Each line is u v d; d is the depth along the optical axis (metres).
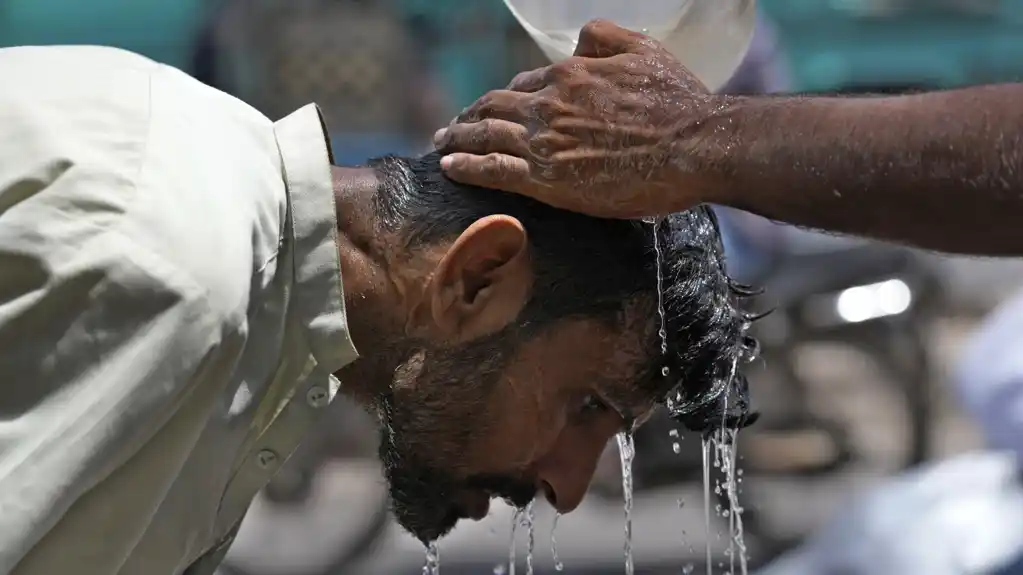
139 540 2.54
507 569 7.18
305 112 2.87
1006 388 4.14
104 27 7.69
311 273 2.72
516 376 2.92
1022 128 2.31
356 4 7.76
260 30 7.71
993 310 9.02
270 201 2.67
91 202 2.37
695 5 2.86
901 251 8.26
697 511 7.66
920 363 8.27
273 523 7.50
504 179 2.75
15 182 2.37
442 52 7.70
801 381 8.29
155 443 2.46
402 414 2.97
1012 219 2.35
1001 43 8.19
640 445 7.66
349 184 2.89
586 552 7.29
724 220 7.91
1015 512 3.97
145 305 2.35
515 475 3.07
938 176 2.36
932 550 3.97
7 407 2.33
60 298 2.32
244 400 2.63
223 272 2.44
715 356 3.01
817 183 2.46
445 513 3.15
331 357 2.73
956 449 8.21
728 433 3.23
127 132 2.50
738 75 7.60
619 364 2.96
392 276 2.84
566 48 3.04
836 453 8.25
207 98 2.77
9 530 2.26
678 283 2.95
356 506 7.45
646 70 2.69
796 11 8.12
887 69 8.23
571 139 2.69
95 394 2.33
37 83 2.57
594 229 2.86
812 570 4.29
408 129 7.87
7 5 7.60
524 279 2.83
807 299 8.16
